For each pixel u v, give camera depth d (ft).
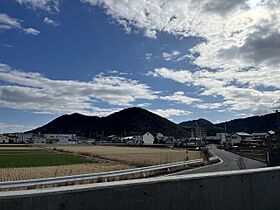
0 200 11.13
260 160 148.56
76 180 62.75
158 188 15.30
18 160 154.71
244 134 498.28
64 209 12.45
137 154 207.00
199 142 463.83
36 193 11.91
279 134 279.08
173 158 163.22
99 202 13.34
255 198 19.90
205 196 17.20
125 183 14.25
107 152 239.71
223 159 163.43
